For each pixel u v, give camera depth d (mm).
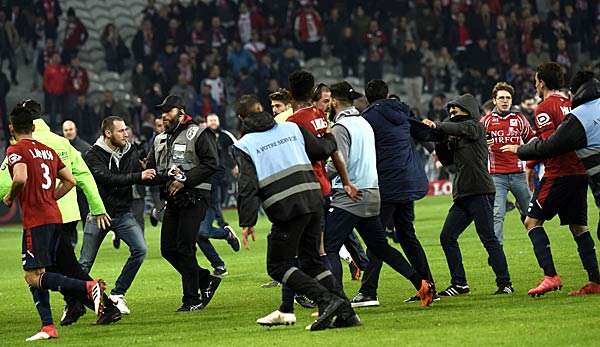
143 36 79875
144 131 73812
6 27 76125
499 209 34594
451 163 28281
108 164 28625
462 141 27562
